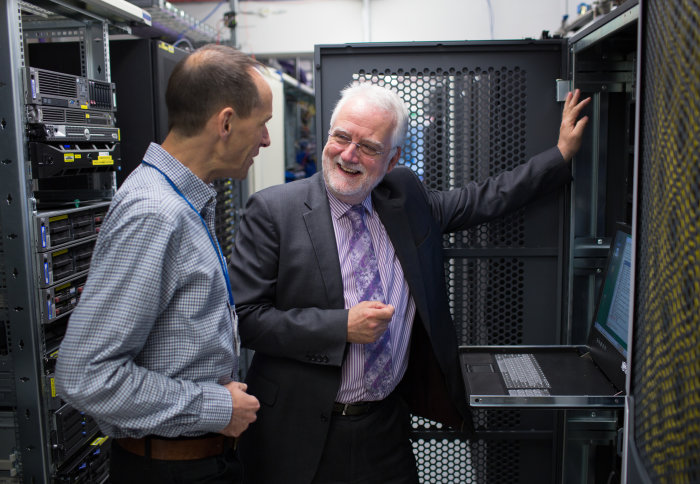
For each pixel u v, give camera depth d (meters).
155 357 1.07
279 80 4.07
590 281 1.80
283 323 1.41
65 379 0.99
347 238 1.50
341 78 1.78
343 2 4.07
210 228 1.21
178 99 1.11
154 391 1.02
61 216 1.67
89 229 1.83
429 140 1.81
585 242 1.78
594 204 1.77
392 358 1.50
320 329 1.38
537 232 1.81
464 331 1.88
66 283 1.71
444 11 3.78
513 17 3.68
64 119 1.69
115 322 0.99
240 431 1.15
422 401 1.63
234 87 1.10
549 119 1.77
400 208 1.53
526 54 1.75
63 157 1.65
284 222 1.47
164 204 1.03
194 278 1.06
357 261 1.48
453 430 1.88
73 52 1.96
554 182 1.68
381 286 1.49
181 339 1.07
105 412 1.00
